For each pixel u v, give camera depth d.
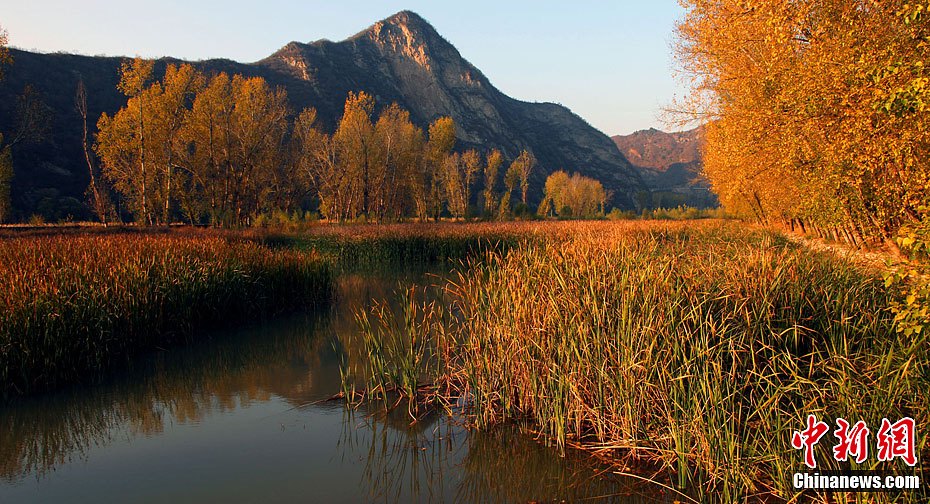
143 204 32.69
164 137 33.75
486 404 6.30
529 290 6.65
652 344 5.15
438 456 5.60
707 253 8.70
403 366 7.19
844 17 8.90
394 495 4.80
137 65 32.34
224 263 12.41
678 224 34.72
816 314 6.51
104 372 8.52
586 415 5.70
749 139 12.98
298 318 12.59
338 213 46.97
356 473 5.26
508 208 59.38
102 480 5.15
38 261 10.29
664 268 6.20
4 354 7.27
